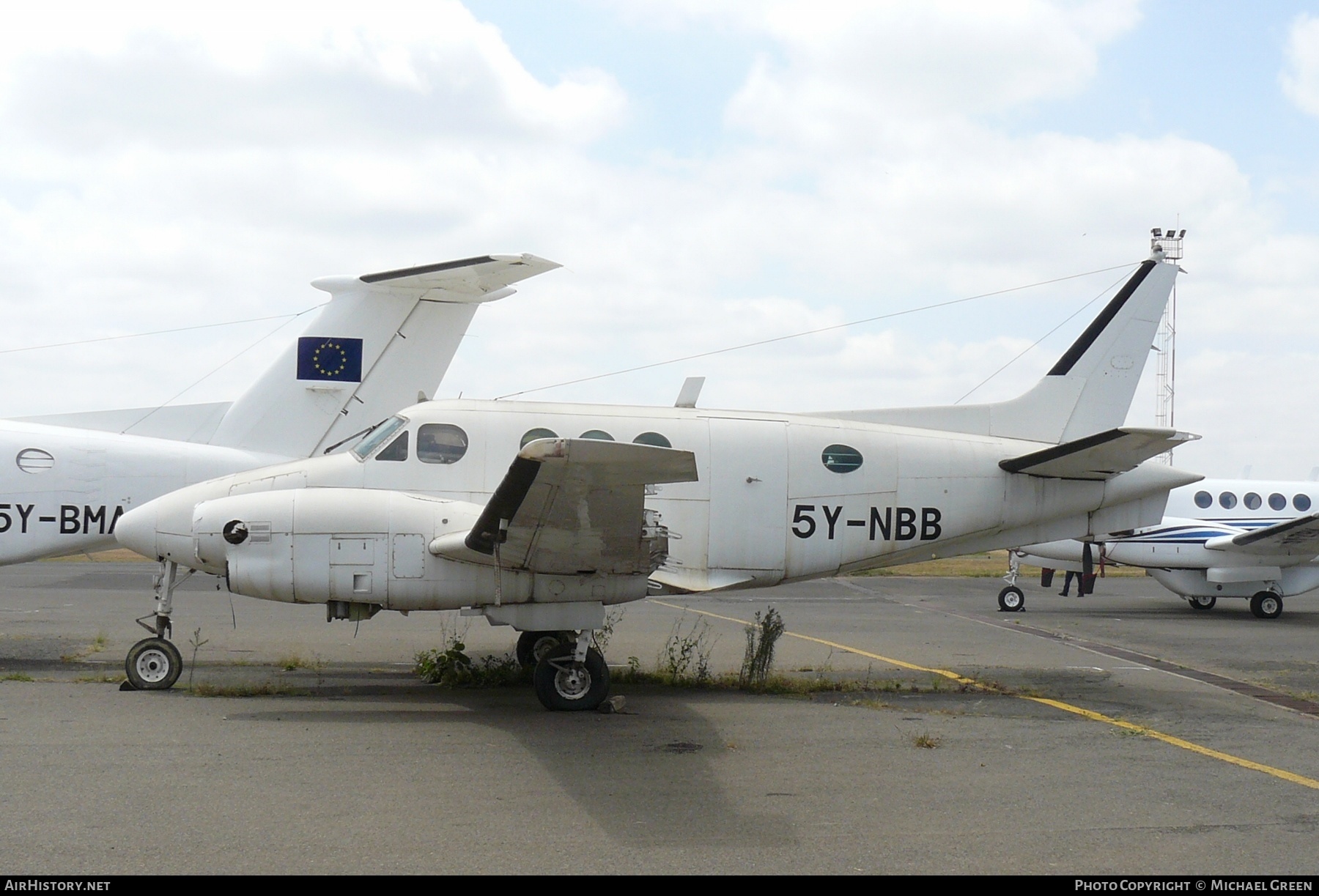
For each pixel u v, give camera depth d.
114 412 13.22
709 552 10.96
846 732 8.74
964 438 11.93
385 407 13.98
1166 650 15.09
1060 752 8.12
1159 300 12.84
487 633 15.38
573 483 7.81
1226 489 23.66
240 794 6.33
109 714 8.69
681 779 7.01
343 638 14.53
